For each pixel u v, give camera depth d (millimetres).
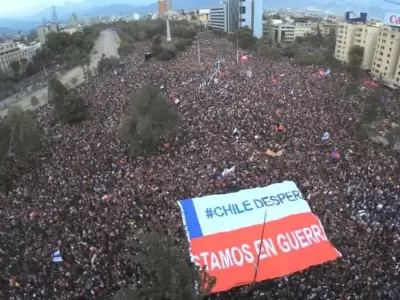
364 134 60781
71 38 179500
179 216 40375
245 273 34281
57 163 55219
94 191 45938
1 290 32375
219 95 76938
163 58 127375
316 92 82500
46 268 34250
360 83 92625
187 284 21844
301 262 35000
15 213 43219
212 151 53469
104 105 80312
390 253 35312
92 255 35188
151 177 47969
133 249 34719
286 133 59188
